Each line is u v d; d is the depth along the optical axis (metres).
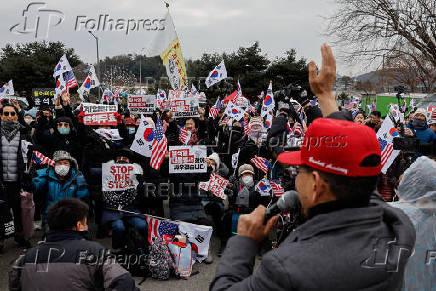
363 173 1.02
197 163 5.35
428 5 15.26
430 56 16.12
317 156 1.05
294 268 0.95
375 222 1.04
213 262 5.20
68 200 2.32
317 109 2.69
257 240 1.16
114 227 4.73
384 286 0.98
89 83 11.12
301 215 1.29
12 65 30.19
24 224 5.36
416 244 1.74
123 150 5.09
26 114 8.91
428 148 4.72
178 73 7.41
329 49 1.34
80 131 6.50
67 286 2.12
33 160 5.37
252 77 33.44
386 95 20.95
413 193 1.85
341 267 0.95
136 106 8.13
